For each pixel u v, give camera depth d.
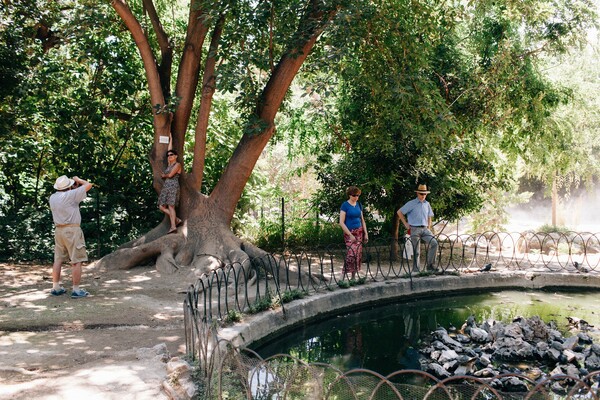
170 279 8.92
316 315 7.66
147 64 9.82
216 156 13.09
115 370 4.70
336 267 10.37
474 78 11.51
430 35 11.23
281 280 9.18
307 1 8.87
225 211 10.16
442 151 10.62
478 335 6.88
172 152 9.95
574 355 6.05
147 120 12.30
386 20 9.81
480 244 14.88
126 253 9.64
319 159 12.99
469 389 5.10
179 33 13.11
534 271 10.23
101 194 11.96
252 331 6.32
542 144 12.54
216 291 8.26
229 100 13.33
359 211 9.16
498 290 9.91
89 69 12.83
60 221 7.37
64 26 10.20
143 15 11.20
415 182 11.16
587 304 8.87
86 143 12.02
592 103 14.59
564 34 11.12
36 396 4.10
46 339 5.61
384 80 10.26
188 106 10.32
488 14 11.95
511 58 11.50
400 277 9.40
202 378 4.55
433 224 12.69
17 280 8.56
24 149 10.95
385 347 6.69
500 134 13.10
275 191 14.59
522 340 6.61
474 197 11.76
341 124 12.49
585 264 11.38
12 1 10.94
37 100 11.41
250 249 9.76
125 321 6.39
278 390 4.22
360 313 8.27
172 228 10.01
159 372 4.69
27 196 12.16
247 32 8.95
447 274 9.77
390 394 4.79
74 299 7.40
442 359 6.04
